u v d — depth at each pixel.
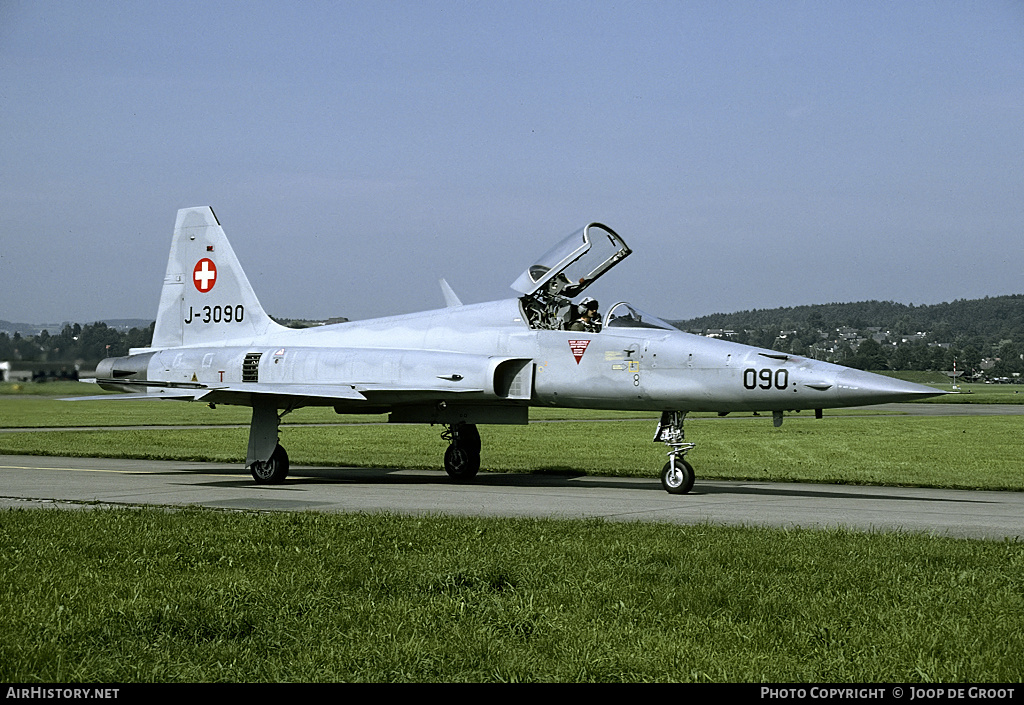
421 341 23.69
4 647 7.50
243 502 18.17
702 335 21.48
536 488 21.48
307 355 24.06
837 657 7.53
